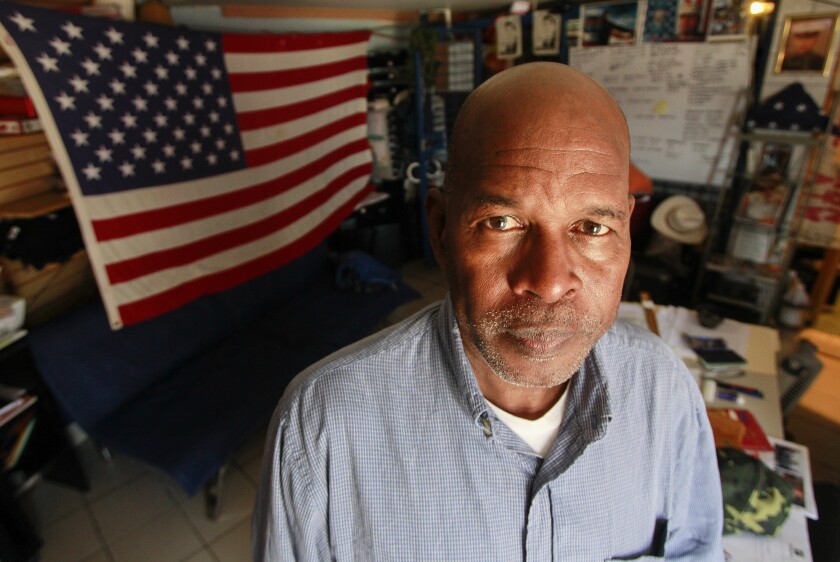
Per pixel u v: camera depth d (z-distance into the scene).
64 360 2.07
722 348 1.97
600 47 3.53
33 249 2.18
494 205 0.50
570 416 0.68
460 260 0.55
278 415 0.70
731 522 1.27
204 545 2.04
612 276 0.54
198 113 2.06
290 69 2.56
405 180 4.38
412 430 0.66
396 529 0.67
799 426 2.65
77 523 2.15
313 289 3.28
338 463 0.67
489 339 0.55
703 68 3.19
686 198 3.38
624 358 0.72
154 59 1.87
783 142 3.01
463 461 0.66
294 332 2.80
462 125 0.55
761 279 3.30
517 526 0.66
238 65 2.22
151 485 2.32
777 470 1.45
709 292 3.49
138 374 2.31
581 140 0.49
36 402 2.09
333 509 0.68
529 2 3.73
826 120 2.89
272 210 2.50
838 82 2.83
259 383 2.37
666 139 3.47
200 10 3.15
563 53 3.70
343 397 0.67
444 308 0.69
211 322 2.65
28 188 2.28
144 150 1.87
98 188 1.75
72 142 1.67
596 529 0.68
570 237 0.52
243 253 2.34
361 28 3.91
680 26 3.20
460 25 3.98
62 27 1.60
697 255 3.54
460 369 0.64
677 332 2.10
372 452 0.67
